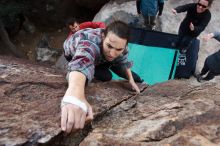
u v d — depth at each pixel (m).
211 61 4.90
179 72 5.16
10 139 1.59
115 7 6.96
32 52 8.44
